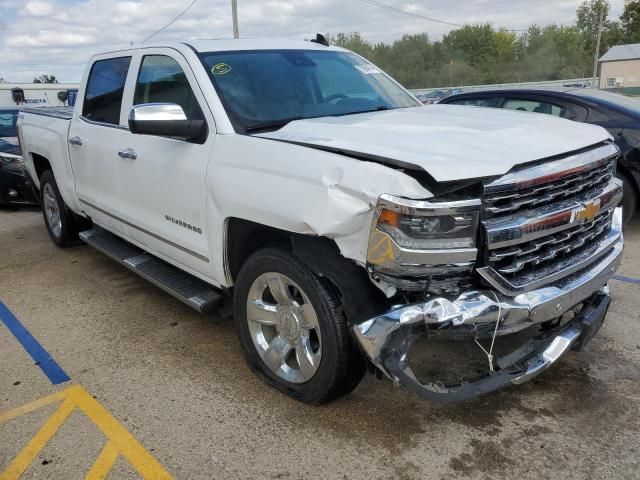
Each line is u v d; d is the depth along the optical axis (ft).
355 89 13.53
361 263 8.29
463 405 10.35
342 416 10.07
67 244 20.44
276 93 12.07
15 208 29.68
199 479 8.68
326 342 9.27
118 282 17.13
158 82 13.02
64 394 11.05
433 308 8.19
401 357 8.38
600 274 10.11
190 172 11.36
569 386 10.87
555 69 252.42
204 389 11.05
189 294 12.43
